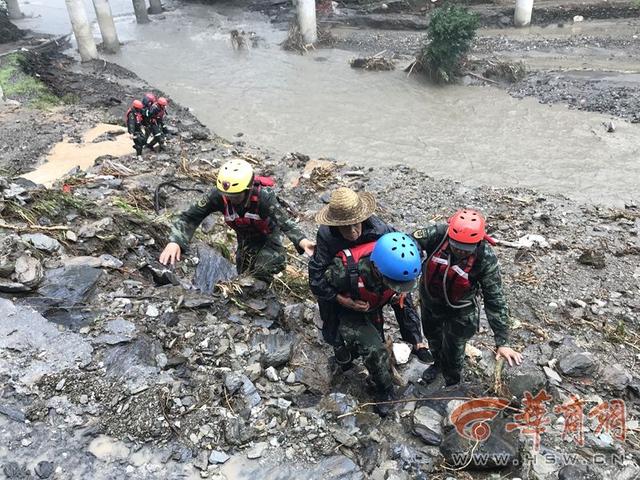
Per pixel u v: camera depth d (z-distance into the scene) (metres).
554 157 14.53
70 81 21.69
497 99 18.72
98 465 3.76
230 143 16.17
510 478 4.09
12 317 4.72
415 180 12.27
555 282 7.86
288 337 5.16
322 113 18.62
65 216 6.54
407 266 3.71
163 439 3.96
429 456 4.21
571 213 10.64
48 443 3.85
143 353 4.57
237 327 5.14
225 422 4.08
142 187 10.00
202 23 30.84
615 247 9.03
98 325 4.81
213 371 4.59
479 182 13.47
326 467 3.85
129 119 12.89
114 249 6.19
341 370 5.03
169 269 6.13
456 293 4.33
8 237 5.59
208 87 21.62
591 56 21.42
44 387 4.20
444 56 19.84
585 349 6.29
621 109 16.94
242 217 5.08
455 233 3.98
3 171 11.71
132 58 25.75
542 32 24.36
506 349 4.21
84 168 12.63
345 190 4.02
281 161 13.70
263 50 25.66
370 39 25.84
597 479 4.11
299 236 4.95
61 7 37.44
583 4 25.17
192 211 4.96
